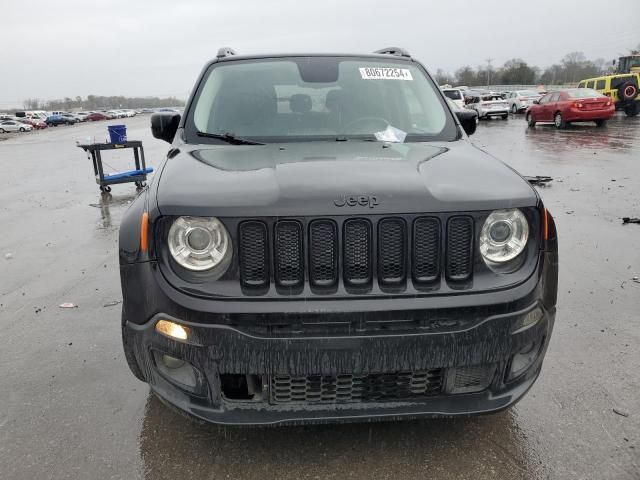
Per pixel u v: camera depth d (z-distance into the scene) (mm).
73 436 2604
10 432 2645
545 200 7648
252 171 2305
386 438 2521
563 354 3301
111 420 2729
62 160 17672
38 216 8125
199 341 1986
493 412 2145
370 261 2021
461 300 2014
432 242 2053
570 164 10906
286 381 2076
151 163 15266
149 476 2320
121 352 3488
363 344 1966
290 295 1988
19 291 4711
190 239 2018
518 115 33969
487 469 2320
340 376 2074
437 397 2139
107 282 4895
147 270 2082
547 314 2193
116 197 9641
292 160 2475
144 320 2113
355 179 2148
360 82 3459
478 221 2061
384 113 3260
